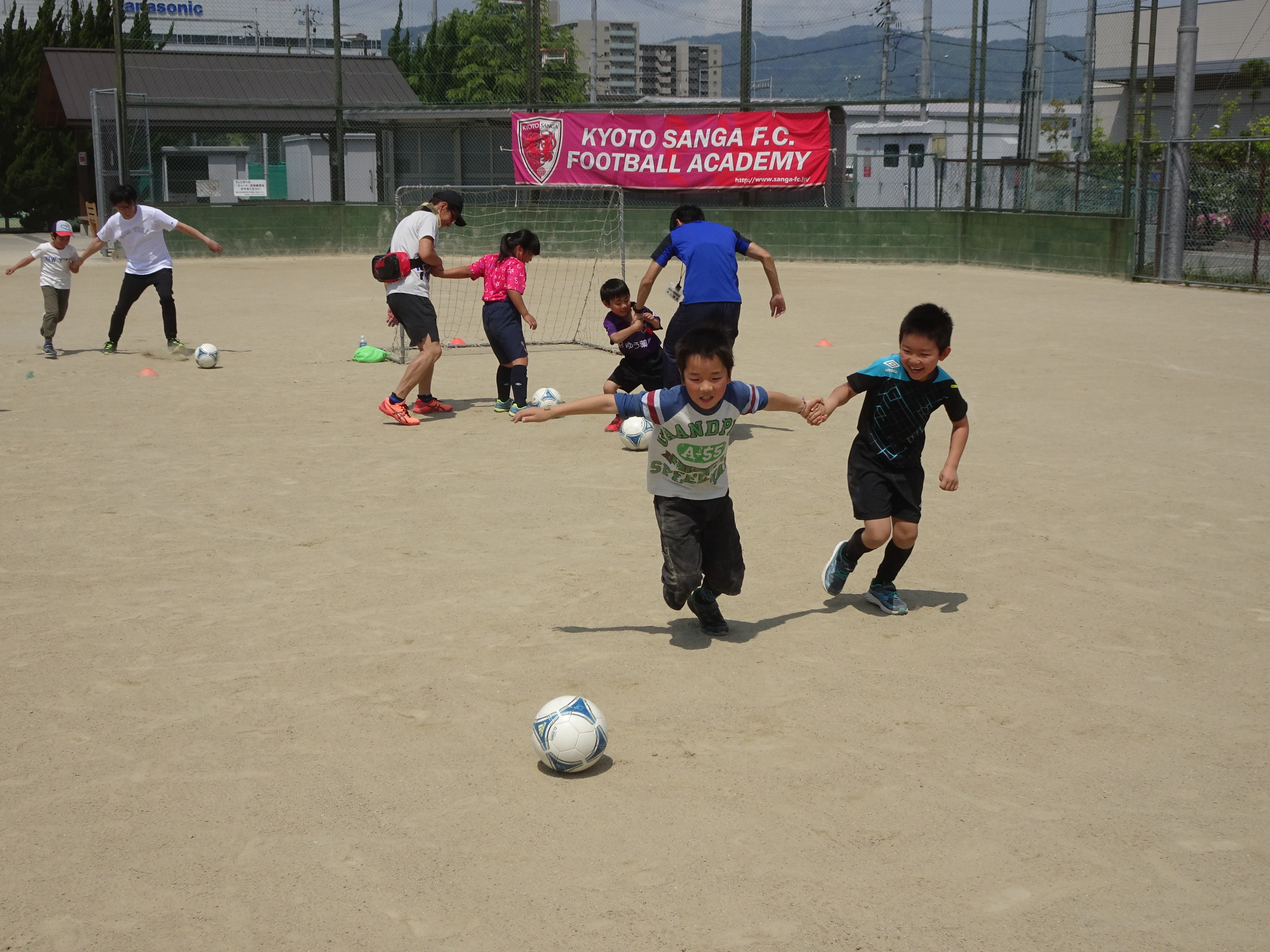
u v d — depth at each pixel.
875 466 5.03
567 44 36.53
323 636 4.87
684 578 4.57
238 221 27.12
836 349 13.30
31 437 8.59
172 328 12.66
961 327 15.24
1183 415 9.58
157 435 8.73
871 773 3.70
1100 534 6.34
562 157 26.97
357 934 2.88
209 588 5.44
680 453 4.51
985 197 25.48
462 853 3.24
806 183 25.75
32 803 3.52
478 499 7.04
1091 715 4.14
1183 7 20.38
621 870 3.15
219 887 3.08
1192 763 3.78
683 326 8.48
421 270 9.22
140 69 29.70
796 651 4.73
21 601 5.25
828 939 2.85
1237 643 4.82
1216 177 21.23
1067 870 3.16
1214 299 18.72
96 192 26.73
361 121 29.02
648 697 4.28
